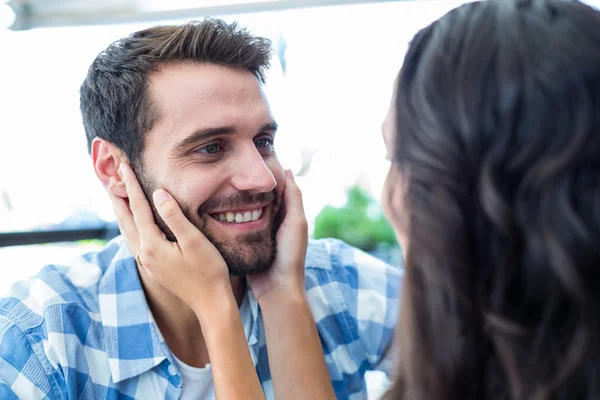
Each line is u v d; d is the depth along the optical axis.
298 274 1.04
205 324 0.92
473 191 0.62
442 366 0.65
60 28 1.67
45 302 1.03
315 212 2.06
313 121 2.03
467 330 0.64
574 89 0.56
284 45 1.91
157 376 1.03
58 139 1.86
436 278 0.64
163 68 0.98
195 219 0.98
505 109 0.58
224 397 0.86
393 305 1.22
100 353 1.03
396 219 0.73
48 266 1.11
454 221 0.62
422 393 0.66
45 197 1.86
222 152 0.99
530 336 0.59
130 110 1.00
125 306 1.05
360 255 1.29
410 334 0.68
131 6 1.61
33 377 0.97
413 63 0.68
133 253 1.05
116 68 1.01
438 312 0.65
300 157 2.06
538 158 0.57
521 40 0.59
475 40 0.62
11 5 1.60
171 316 1.07
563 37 0.58
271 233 1.04
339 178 2.09
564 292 0.57
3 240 1.59
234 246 0.99
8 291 1.07
